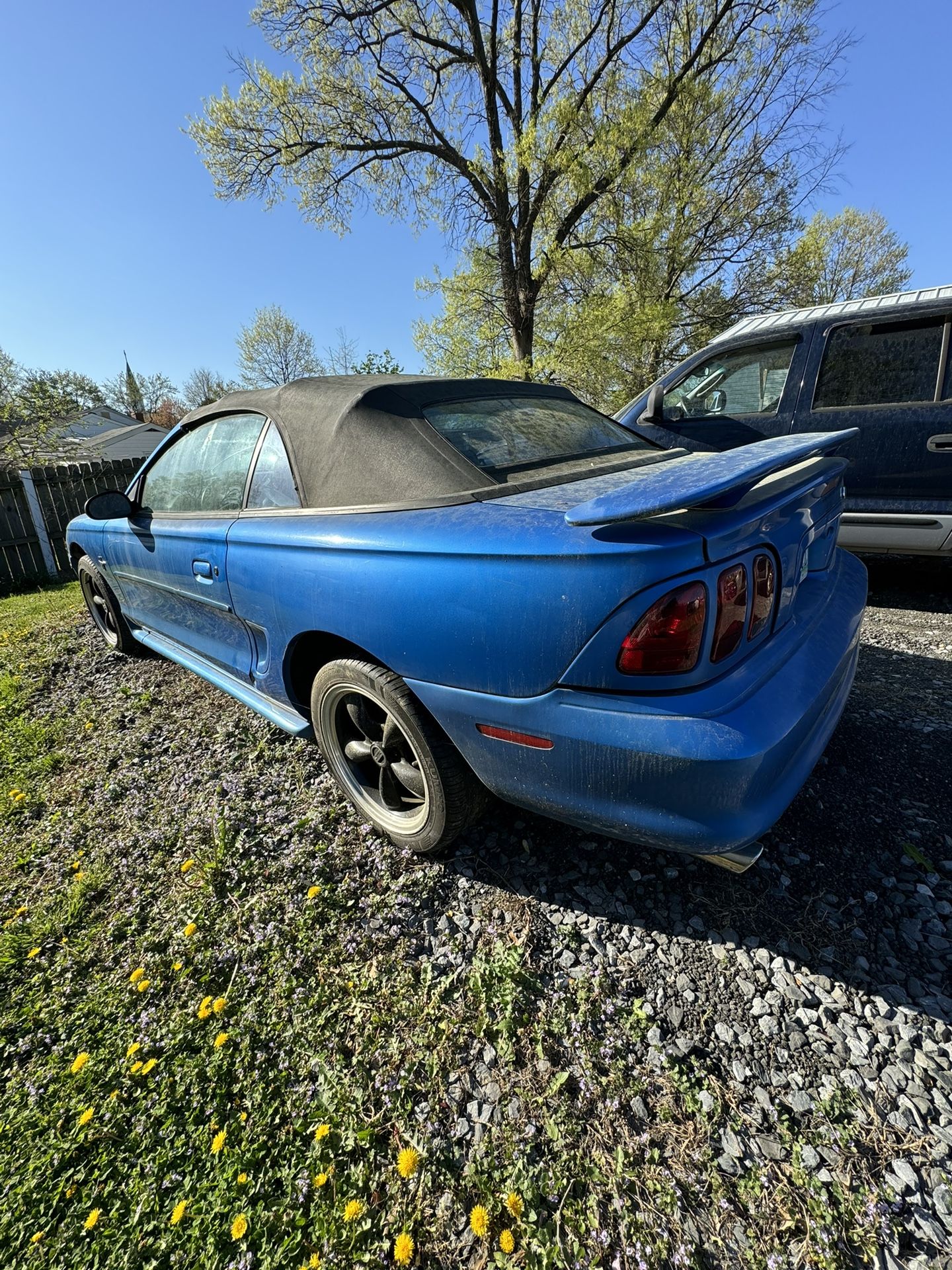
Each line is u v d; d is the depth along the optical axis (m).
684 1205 1.23
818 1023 1.54
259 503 2.46
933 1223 1.18
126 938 1.97
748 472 1.39
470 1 11.48
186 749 3.00
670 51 12.63
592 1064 1.48
